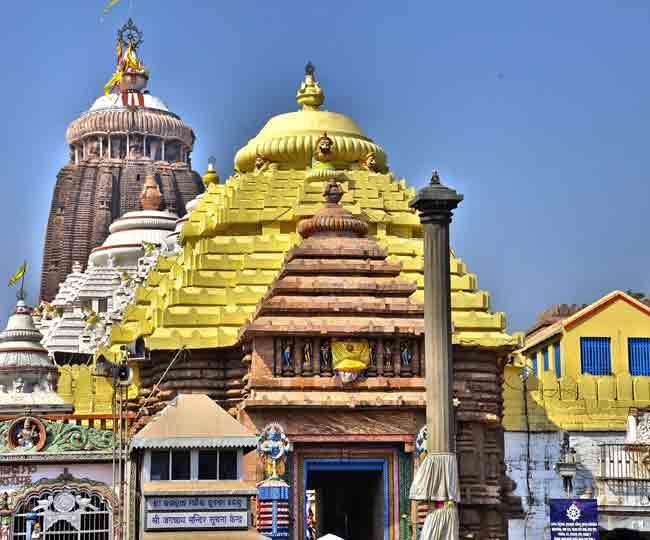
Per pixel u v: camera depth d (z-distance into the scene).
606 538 54.41
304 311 48.41
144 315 59.06
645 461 56.44
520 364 61.06
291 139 59.88
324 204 55.34
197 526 41.31
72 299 105.75
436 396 38.50
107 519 41.94
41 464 41.78
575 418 61.16
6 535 41.12
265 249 55.16
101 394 57.88
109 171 142.88
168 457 41.81
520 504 54.84
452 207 39.25
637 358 68.69
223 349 52.00
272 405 47.06
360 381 47.94
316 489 60.62
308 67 62.56
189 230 58.44
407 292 49.50
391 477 48.03
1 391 55.19
